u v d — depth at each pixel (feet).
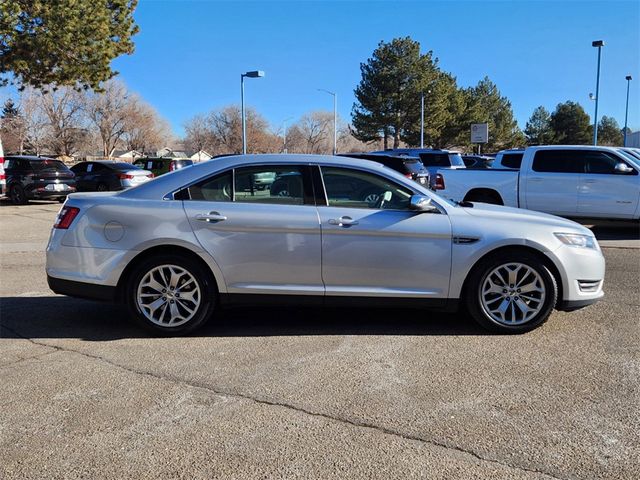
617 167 36.63
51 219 48.55
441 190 41.24
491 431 10.82
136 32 71.56
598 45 110.01
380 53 171.53
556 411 11.63
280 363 14.37
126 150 299.58
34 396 12.46
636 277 24.73
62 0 60.54
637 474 9.39
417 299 16.30
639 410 11.66
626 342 15.84
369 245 16.05
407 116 173.99
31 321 18.21
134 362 14.49
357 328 17.28
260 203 16.37
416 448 10.23
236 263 16.14
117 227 16.17
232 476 9.41
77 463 9.82
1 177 52.37
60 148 222.07
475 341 15.98
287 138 290.35
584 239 16.61
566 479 9.26
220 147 270.46
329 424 11.14
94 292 16.33
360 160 17.19
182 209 16.19
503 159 45.73
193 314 16.35
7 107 214.69
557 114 278.05
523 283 16.46
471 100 203.31
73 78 67.46
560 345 15.61
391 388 12.81
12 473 9.52
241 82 118.42
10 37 58.80
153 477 9.39
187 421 11.30
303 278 16.21
